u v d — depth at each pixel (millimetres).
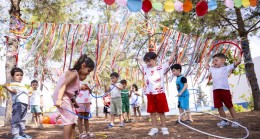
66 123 3098
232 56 8047
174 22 8766
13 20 5227
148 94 4379
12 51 6328
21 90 4539
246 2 4637
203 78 7086
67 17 9359
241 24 8555
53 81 9852
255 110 8258
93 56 10125
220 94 4820
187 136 3975
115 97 5992
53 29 5562
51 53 5566
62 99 3125
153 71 4441
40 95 6715
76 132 5281
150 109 4301
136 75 8766
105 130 5379
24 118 4602
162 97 4289
